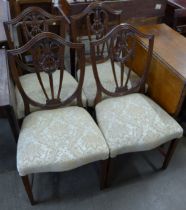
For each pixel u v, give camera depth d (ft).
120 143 4.33
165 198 5.12
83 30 6.42
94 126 4.53
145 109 4.83
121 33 4.44
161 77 5.20
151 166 5.73
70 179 5.40
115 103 4.98
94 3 5.51
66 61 7.98
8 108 3.79
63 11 6.42
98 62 6.00
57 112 4.75
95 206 4.95
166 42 5.65
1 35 5.35
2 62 4.53
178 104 4.86
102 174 4.83
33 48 4.11
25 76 5.65
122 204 5.00
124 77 5.73
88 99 5.25
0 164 5.64
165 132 4.53
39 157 3.97
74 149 4.09
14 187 5.21
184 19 6.93
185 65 4.90
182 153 6.03
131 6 6.77
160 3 7.04
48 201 4.99
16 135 4.46
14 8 6.73
